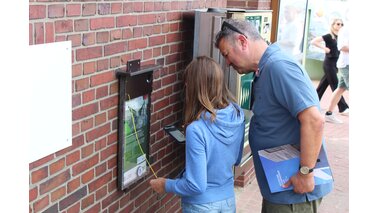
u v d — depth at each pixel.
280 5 5.29
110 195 2.89
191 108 2.63
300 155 2.57
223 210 2.69
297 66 2.51
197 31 3.45
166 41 3.36
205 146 2.53
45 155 2.23
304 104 2.44
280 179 2.64
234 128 2.66
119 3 2.72
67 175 2.46
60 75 2.27
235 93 3.62
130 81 2.88
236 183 5.19
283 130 2.63
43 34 2.16
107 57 2.67
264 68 2.59
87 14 2.46
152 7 3.10
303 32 6.43
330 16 11.10
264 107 2.64
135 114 3.00
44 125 2.20
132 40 2.90
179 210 4.09
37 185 2.25
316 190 2.68
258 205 4.80
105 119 2.73
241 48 2.67
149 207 3.46
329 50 8.84
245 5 4.77
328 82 9.05
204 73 2.61
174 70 3.54
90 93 2.56
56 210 2.40
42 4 2.14
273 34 5.29
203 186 2.51
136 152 3.08
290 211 2.71
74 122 2.46
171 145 3.68
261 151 2.68
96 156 2.69
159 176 3.54
